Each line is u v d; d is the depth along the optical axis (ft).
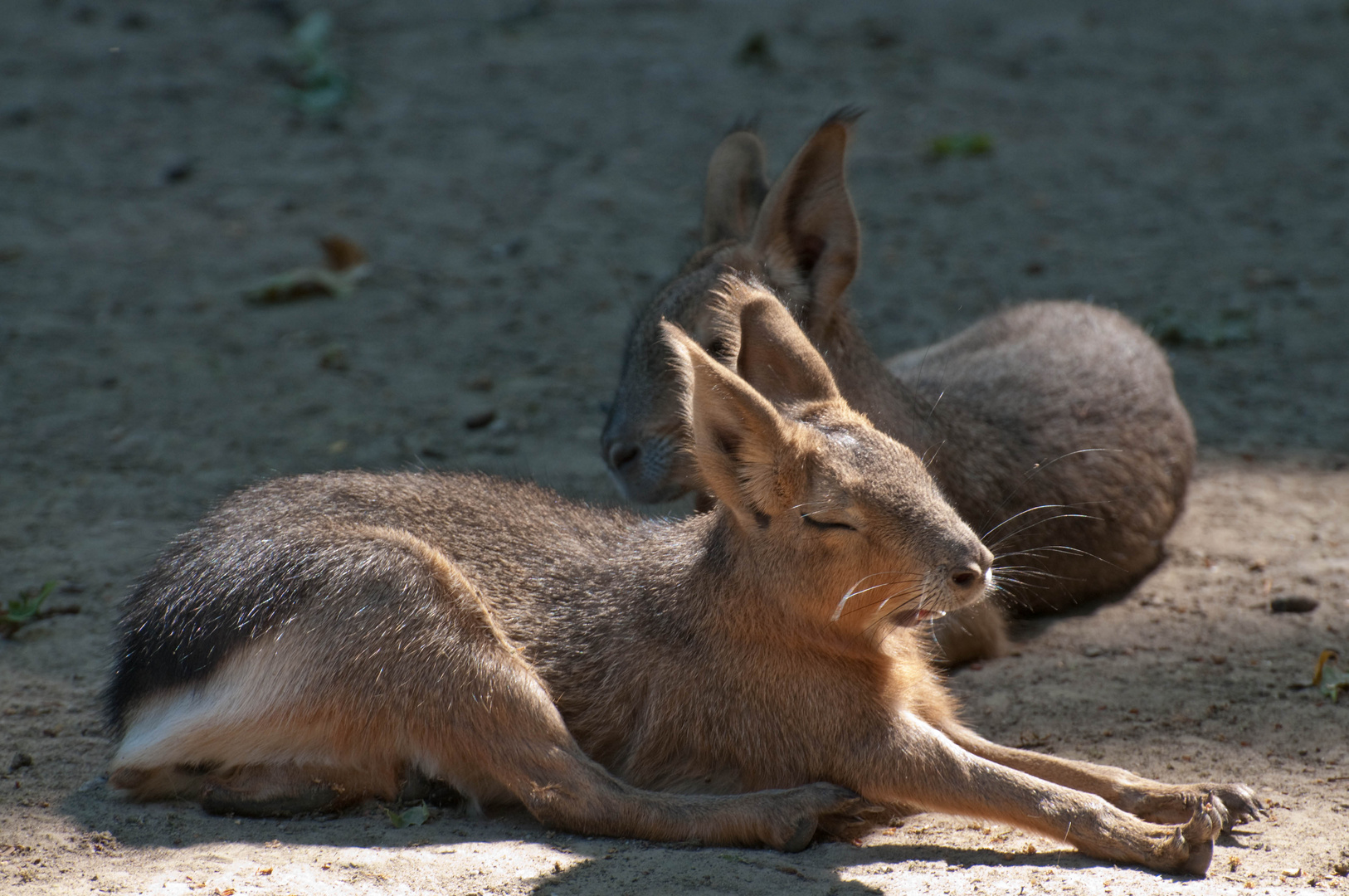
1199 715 27.61
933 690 25.58
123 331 52.49
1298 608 32.45
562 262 59.52
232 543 25.04
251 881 21.26
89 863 22.18
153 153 72.74
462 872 21.68
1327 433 43.27
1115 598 34.45
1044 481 33.63
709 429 23.12
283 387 47.85
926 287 56.49
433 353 51.01
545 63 88.38
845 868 22.09
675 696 24.57
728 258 32.58
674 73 86.07
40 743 26.81
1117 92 83.76
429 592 24.07
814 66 87.66
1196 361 49.49
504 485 29.35
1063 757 24.98
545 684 25.12
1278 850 22.27
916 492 23.18
